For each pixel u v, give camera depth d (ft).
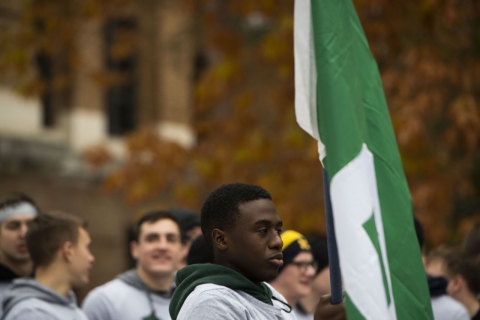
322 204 70.28
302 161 71.00
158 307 38.17
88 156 82.02
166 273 37.99
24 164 91.25
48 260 33.68
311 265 35.12
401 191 22.29
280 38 69.87
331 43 21.56
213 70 76.64
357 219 20.39
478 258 40.57
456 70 64.08
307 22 22.26
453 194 68.90
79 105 96.84
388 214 21.91
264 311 21.61
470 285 38.45
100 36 97.40
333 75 21.27
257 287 21.90
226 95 77.25
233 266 22.13
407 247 21.83
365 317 19.76
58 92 91.30
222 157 74.33
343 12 22.04
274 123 74.79
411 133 60.23
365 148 21.71
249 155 72.69
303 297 36.04
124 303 37.65
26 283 33.37
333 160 20.72
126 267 101.09
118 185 77.51
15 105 90.94
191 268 22.38
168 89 103.24
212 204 22.52
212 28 77.25
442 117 68.23
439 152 67.31
